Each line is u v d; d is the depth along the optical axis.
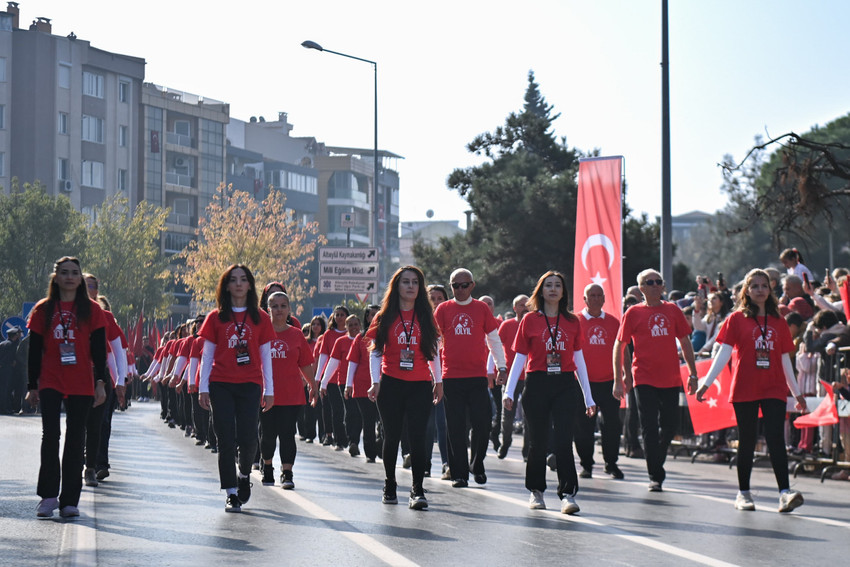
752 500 11.20
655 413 12.91
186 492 12.01
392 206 143.50
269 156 122.56
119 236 73.06
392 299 10.98
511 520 10.06
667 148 22.34
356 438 18.36
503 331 16.72
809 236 27.86
